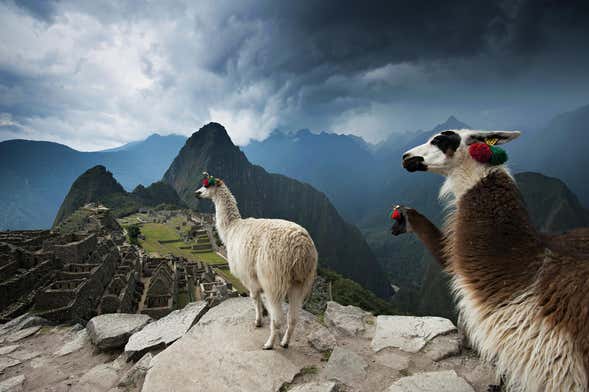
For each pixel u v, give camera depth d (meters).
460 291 1.43
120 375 2.09
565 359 1.04
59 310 8.26
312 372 1.87
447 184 1.54
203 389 1.72
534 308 1.13
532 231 1.26
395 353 2.06
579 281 1.06
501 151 1.35
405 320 2.44
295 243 1.94
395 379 1.81
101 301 10.30
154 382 1.79
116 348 2.45
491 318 1.24
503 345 1.22
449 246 1.57
